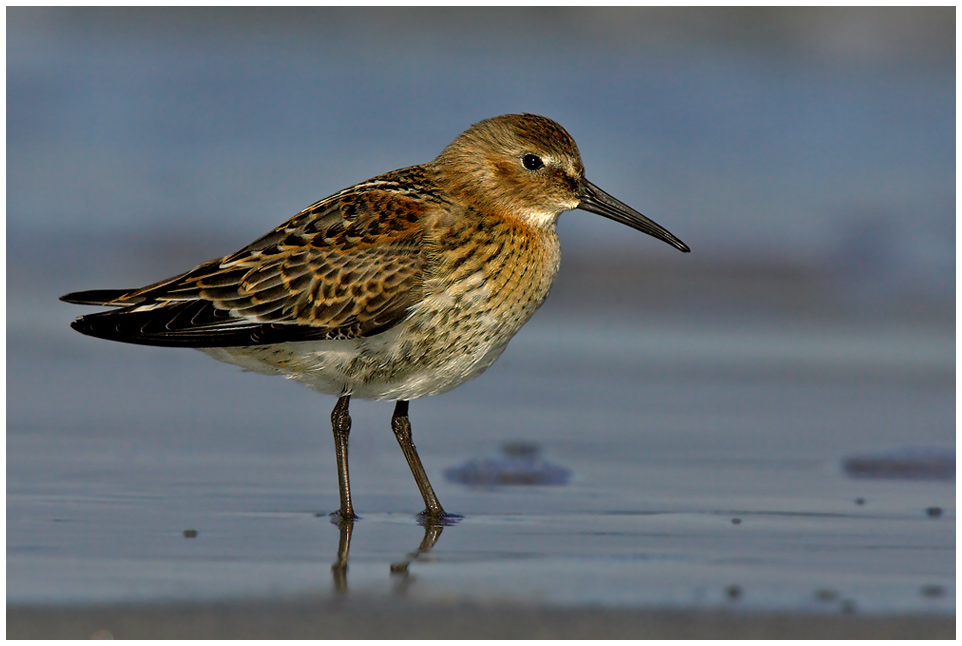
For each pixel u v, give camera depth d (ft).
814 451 41.11
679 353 54.49
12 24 89.30
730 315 60.39
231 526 31.86
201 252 66.13
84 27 90.53
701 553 29.43
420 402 47.60
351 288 33.24
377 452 41.24
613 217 37.37
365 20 95.14
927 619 24.11
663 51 92.84
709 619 24.08
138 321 32.58
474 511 34.19
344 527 32.12
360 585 26.27
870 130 83.51
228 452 40.47
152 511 33.32
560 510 34.40
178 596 25.16
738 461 39.99
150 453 39.96
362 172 76.33
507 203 35.78
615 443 42.09
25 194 70.49
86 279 61.77
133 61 88.79
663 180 76.02
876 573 27.61
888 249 67.87
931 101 88.69
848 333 57.72
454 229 34.01
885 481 37.68
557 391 49.03
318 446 41.68
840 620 24.02
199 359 53.62
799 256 67.41
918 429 43.91
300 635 22.89
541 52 92.07
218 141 79.56
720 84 89.20
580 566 28.14
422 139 81.82
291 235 34.09
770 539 30.91
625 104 87.86
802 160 79.46
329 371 33.96
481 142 36.04
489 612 24.27
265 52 91.81
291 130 81.82
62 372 50.31
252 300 33.27
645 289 63.67
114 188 72.08
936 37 92.43
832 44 92.63
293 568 27.71
